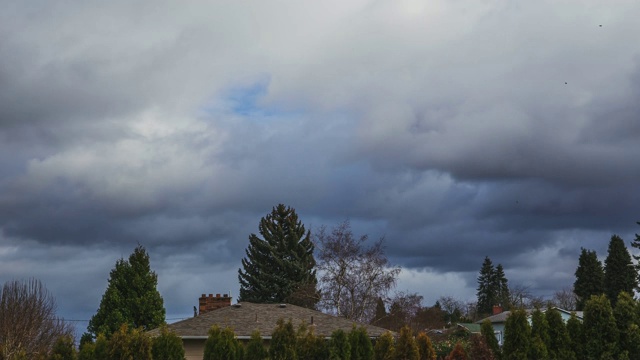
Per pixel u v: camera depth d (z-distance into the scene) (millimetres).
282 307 46094
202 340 39938
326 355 33062
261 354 33094
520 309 33562
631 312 33406
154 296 55500
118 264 55969
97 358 32406
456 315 114125
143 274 55938
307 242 90062
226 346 32906
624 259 94125
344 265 79812
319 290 81125
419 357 33656
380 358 33531
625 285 93062
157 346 32594
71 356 32688
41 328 53031
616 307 33812
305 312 45469
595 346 33031
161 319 55312
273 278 86375
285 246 88625
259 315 43438
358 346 33719
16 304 51188
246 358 33125
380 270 80625
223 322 41562
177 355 32750
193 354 39750
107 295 54750
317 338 33531
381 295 80438
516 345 33000
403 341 33625
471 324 89750
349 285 79625
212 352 32812
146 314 54781
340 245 80500
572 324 33812
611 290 93875
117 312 53719
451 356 34094
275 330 33125
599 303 33500
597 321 33312
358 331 34344
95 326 54250
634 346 32969
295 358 32469
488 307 131375
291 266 87062
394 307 80812
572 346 33438
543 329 33375
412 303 81062
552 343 33375
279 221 90500
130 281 55344
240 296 87875
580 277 98938
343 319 45125
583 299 97875
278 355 32531
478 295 133375
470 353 33469
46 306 54438
